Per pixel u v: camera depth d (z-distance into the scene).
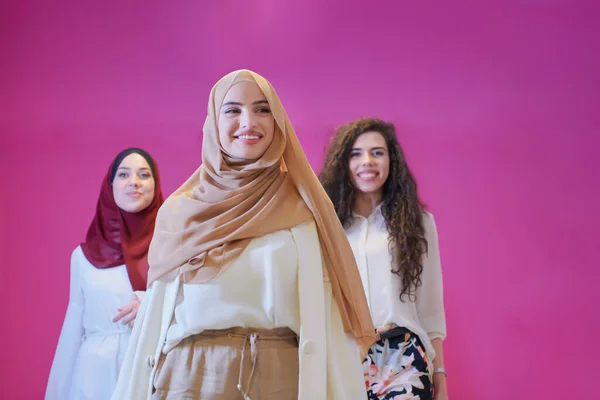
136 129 4.80
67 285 4.74
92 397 3.34
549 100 4.48
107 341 3.41
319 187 2.47
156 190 3.76
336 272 2.42
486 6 4.59
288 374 2.28
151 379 2.34
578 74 4.47
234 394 2.23
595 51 4.47
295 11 4.76
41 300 4.74
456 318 4.41
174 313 2.38
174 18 4.86
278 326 2.31
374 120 3.63
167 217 2.48
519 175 4.45
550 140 4.45
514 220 4.43
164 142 4.78
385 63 4.64
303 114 4.68
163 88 4.82
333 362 2.34
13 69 4.90
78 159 4.82
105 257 3.58
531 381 4.32
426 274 3.49
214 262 2.32
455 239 4.46
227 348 2.27
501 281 4.40
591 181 4.39
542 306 4.35
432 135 4.55
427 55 4.61
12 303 4.75
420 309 3.47
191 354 2.29
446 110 4.55
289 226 2.37
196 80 4.80
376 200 3.61
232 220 2.36
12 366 4.71
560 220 4.39
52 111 4.86
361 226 3.54
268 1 4.79
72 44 4.90
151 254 2.47
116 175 3.67
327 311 2.39
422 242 3.49
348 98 4.65
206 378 2.25
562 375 4.30
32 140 4.86
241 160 2.45
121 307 3.44
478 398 4.35
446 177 4.51
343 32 4.70
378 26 4.68
